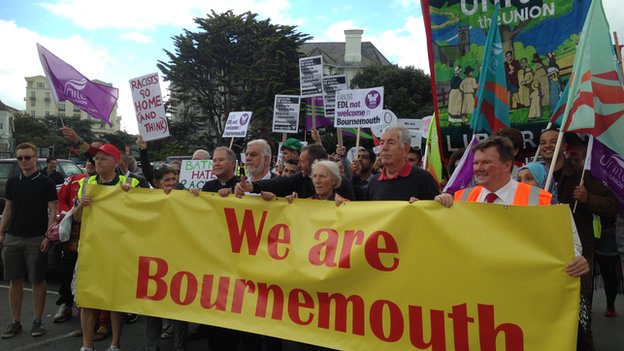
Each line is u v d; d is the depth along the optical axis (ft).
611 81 11.42
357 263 10.39
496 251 9.12
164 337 15.74
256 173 15.19
